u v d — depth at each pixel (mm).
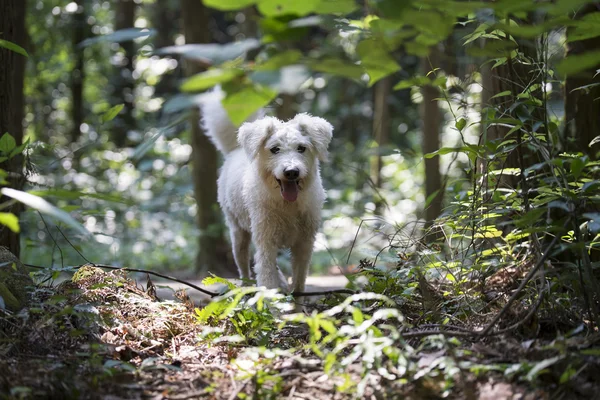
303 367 3826
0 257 4848
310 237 6703
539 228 3848
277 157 6266
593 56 2643
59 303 4621
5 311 4250
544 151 4309
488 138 5902
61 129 18922
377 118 17516
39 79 17047
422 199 16953
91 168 17281
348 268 11492
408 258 5219
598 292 3941
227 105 2592
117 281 5254
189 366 4148
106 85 19984
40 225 11367
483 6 2820
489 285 4629
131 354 4254
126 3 18984
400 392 3367
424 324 4430
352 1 2652
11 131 6078
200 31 12375
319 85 21047
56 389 3502
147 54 4078
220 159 14883
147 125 19234
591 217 3615
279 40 2680
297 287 6738
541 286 4090
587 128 5645
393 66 2947
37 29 15961
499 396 3324
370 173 18359
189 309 5281
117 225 15820
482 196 5039
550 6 2773
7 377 3605
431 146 11219
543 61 4613
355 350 3500
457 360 3422
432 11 2879
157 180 18016
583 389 3336
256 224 6555
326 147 6637
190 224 16656
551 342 3811
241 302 4730
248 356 4094
